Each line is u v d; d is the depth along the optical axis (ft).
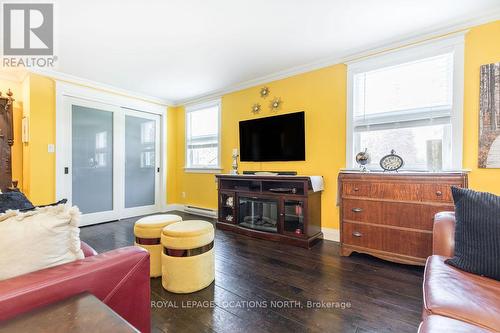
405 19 7.29
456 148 7.44
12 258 2.85
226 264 7.66
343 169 9.54
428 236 6.84
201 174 15.30
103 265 3.30
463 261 3.90
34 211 3.22
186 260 5.98
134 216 14.61
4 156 11.01
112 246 9.34
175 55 9.57
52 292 2.78
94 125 12.78
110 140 13.48
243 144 12.70
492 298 3.15
